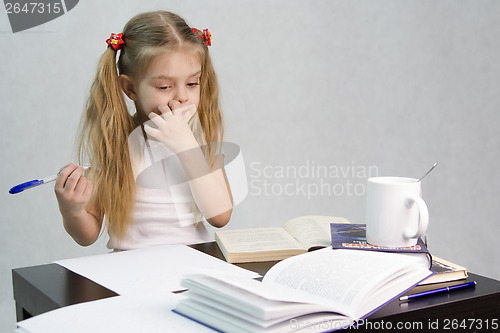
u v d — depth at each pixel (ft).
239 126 7.01
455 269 2.97
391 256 2.89
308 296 2.54
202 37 4.61
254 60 7.00
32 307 2.91
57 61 6.36
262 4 6.96
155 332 2.26
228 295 2.27
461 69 7.66
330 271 2.72
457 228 7.80
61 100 6.42
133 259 3.33
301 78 7.20
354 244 3.20
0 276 6.36
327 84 7.31
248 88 7.01
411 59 7.52
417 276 2.78
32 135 6.38
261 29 6.99
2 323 6.30
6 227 6.36
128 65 4.23
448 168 7.75
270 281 2.76
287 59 7.13
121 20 6.51
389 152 7.61
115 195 4.28
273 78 7.10
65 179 3.79
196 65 4.17
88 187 3.86
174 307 2.55
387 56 7.45
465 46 7.64
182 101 4.15
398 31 7.45
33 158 6.41
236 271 3.06
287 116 7.21
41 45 6.29
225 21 6.84
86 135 4.65
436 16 7.52
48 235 6.52
